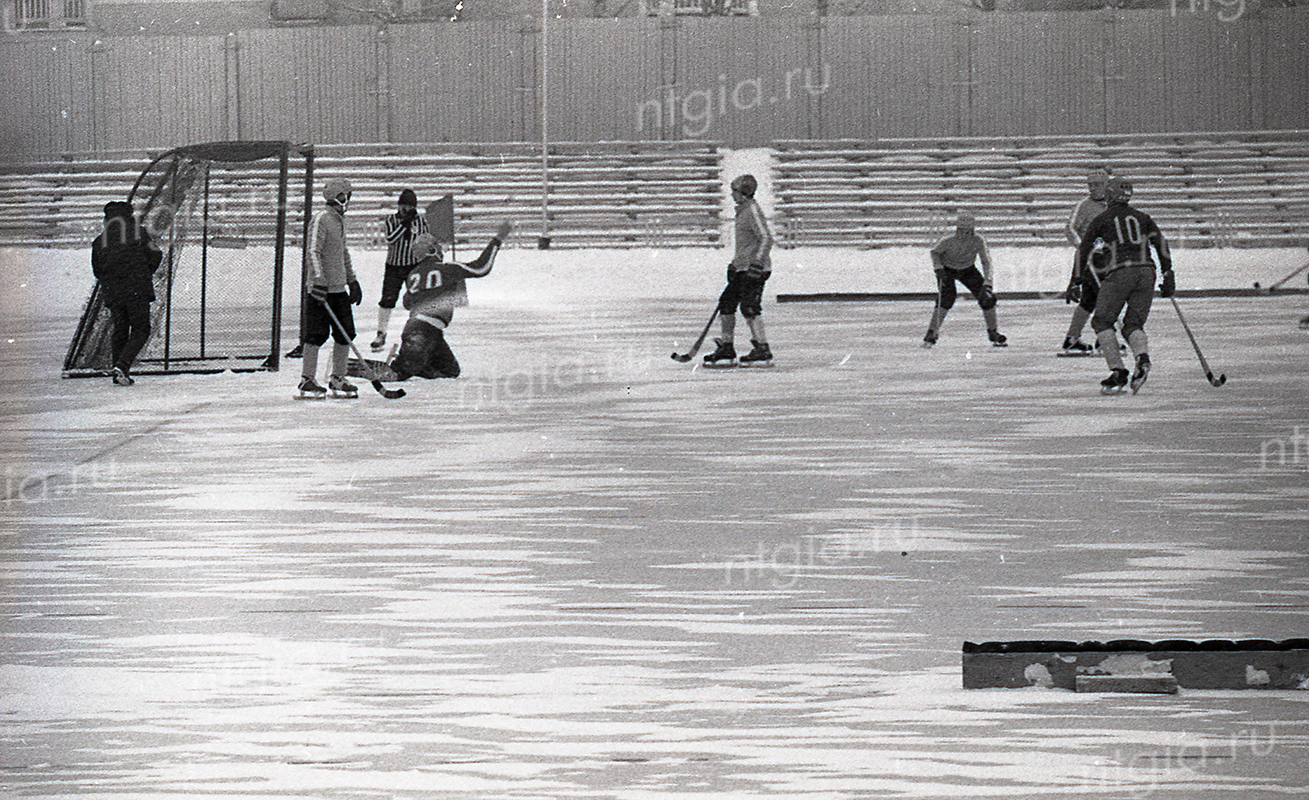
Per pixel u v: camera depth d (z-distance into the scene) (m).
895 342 37.78
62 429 25.00
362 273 67.19
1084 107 98.44
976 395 27.59
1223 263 68.50
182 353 37.19
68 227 93.69
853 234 88.81
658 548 15.86
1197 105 97.88
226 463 21.45
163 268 36.09
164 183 34.34
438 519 17.48
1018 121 98.69
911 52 98.62
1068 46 98.25
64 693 11.29
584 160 96.19
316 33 100.50
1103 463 20.52
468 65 99.94
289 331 42.56
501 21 99.56
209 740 10.25
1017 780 9.36
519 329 42.69
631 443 22.75
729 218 91.44
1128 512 17.39
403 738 10.23
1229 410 25.22
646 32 99.06
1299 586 14.02
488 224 91.56
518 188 94.12
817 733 10.24
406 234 36.59
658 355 35.47
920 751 9.88
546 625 12.98
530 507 18.12
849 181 93.69
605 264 71.06
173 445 23.12
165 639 12.71
